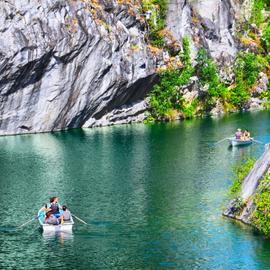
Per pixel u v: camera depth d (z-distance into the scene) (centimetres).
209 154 7112
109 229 4578
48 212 4575
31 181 5919
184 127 9388
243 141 7706
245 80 12231
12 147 7700
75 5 9069
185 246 4234
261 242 4259
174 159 6838
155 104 10250
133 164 6600
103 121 9731
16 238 4428
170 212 4922
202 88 11256
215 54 12088
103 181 5888
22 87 8744
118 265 3966
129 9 10019
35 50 8625
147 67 10019
